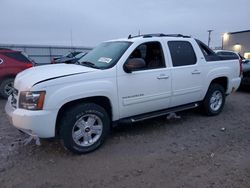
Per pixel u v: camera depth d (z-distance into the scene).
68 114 4.00
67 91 3.91
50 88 3.81
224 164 3.82
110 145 4.54
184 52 5.47
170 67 5.15
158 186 3.27
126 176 3.51
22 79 4.16
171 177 3.47
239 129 5.37
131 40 4.93
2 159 4.02
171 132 5.17
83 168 3.74
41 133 3.83
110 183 3.35
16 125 3.91
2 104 7.87
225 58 6.39
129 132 5.16
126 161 3.95
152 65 4.96
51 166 3.80
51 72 4.14
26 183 3.38
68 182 3.39
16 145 4.55
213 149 4.37
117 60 4.52
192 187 3.24
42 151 4.30
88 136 4.24
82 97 4.07
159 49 5.10
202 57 5.77
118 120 4.65
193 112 6.61
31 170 3.70
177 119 6.00
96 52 5.24
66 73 4.06
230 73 6.38
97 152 4.27
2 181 3.42
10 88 8.66
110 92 4.34
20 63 8.74
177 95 5.31
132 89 4.62
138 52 4.81
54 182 3.39
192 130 5.29
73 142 4.07
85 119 4.22
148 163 3.87
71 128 4.02
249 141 4.72
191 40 5.69
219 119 6.04
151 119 5.97
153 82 4.86
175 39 5.39
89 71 4.20
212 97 6.16
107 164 3.86
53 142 4.64
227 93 6.55
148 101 4.87
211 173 3.57
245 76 9.52
